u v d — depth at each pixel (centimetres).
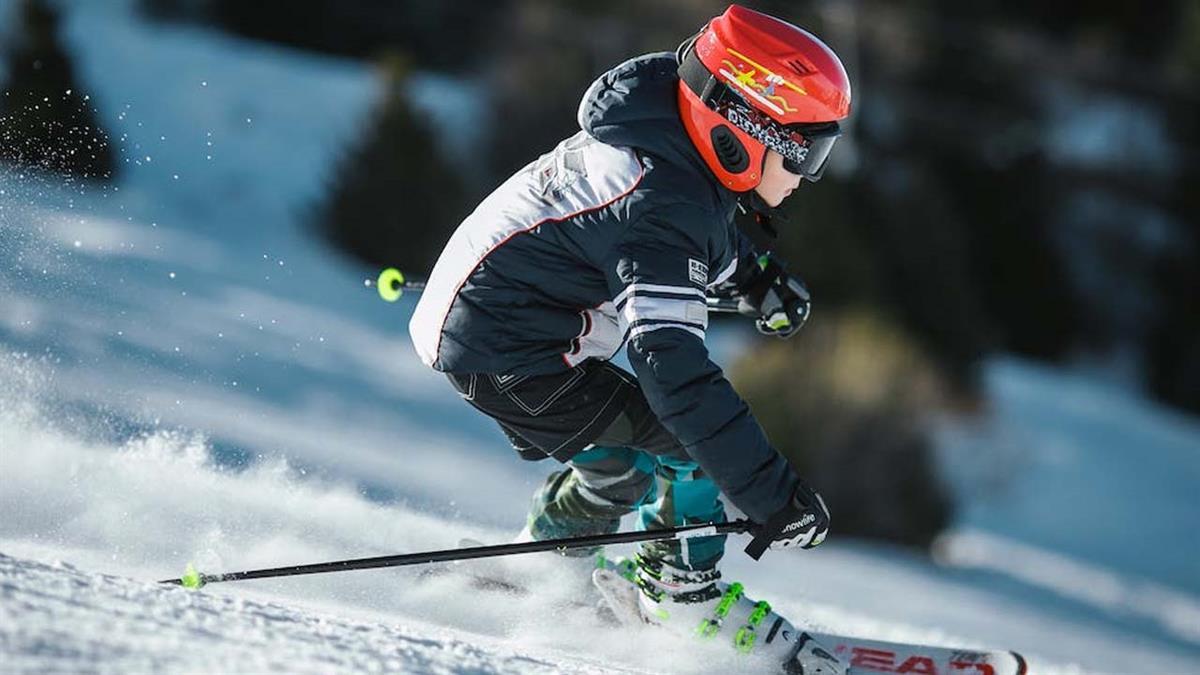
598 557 1330
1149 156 10556
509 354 1212
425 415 4516
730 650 1247
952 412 6631
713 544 1255
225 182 6800
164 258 5216
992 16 11069
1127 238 10281
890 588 3725
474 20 8781
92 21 8081
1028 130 10256
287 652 805
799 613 2073
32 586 839
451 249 1253
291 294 5675
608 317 1236
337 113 7731
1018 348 9919
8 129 1872
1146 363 10000
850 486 5012
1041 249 10025
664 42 8006
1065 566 5434
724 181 1196
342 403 4228
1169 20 11956
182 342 3997
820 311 6444
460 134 7294
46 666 700
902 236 7144
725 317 6662
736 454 1130
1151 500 6712
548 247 1194
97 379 2520
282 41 9244
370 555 1396
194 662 748
